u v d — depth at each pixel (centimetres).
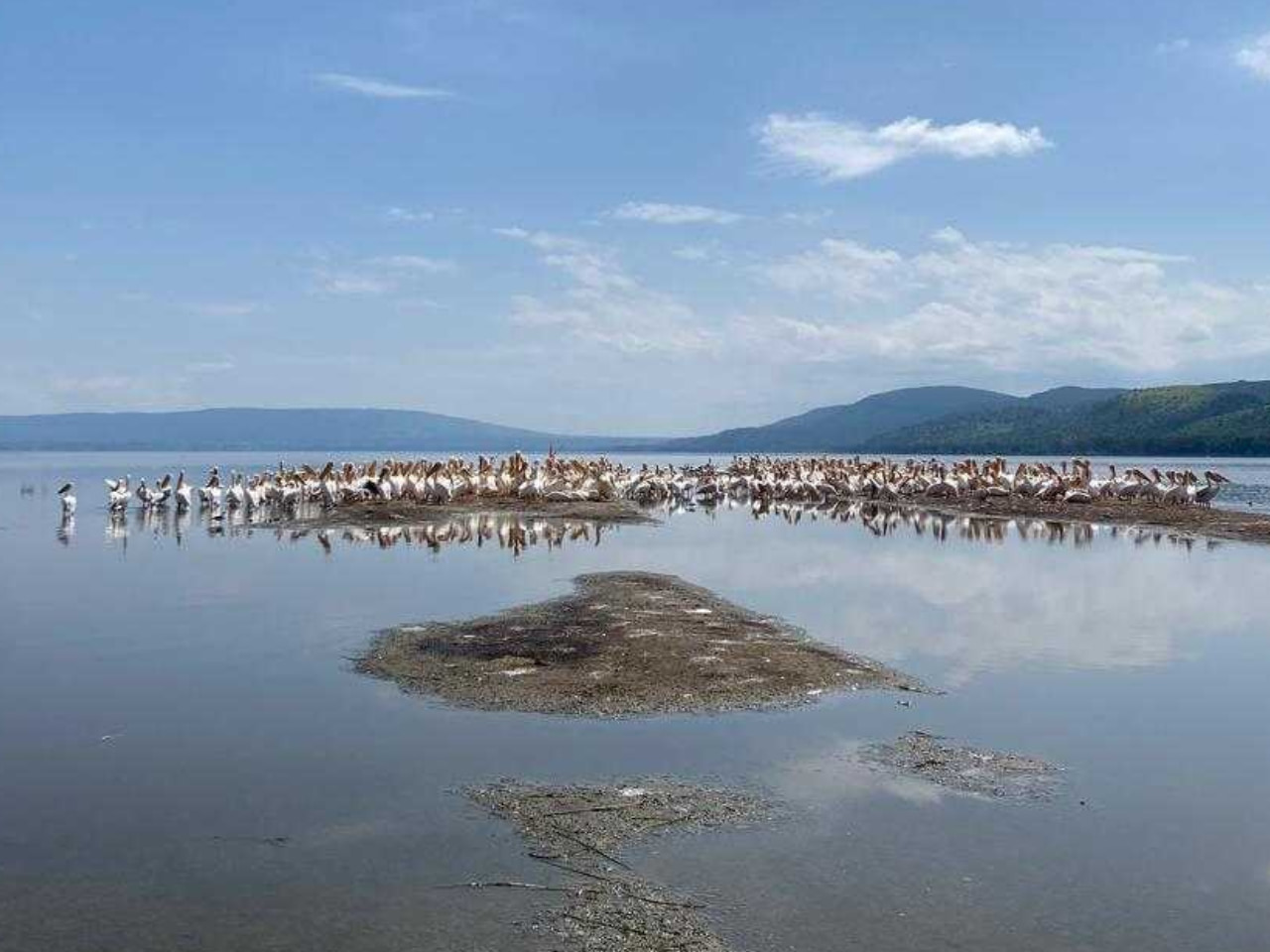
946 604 2069
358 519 3903
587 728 1174
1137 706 1299
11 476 8994
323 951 692
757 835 880
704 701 1280
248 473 9494
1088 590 2277
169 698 1286
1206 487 4709
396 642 1589
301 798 955
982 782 1015
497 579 2303
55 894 770
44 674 1406
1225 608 2058
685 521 4166
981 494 5206
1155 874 820
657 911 746
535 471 4997
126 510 4469
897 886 790
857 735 1160
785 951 695
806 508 5028
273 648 1570
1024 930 727
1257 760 1095
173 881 792
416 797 957
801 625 1805
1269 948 709
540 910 746
